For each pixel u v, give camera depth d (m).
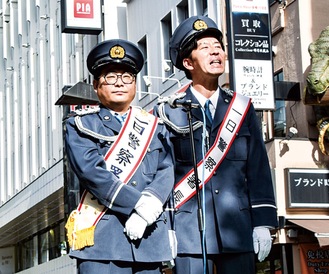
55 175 30.09
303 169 18.02
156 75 25.30
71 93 16.31
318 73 17.44
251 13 18.16
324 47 17.61
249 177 6.88
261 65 18.05
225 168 6.83
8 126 42.50
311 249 18.05
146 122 6.37
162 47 24.88
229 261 6.69
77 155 6.16
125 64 6.34
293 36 19.03
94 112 6.36
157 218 6.12
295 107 18.73
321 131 18.08
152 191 6.07
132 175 6.19
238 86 17.86
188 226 6.71
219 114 6.92
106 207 6.12
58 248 36.06
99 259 6.03
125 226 6.03
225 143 6.85
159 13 25.12
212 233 6.69
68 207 21.78
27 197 34.50
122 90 6.35
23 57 39.75
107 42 6.34
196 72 6.94
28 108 39.09
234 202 6.76
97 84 6.46
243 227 6.71
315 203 18.02
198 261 6.70
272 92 18.03
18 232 40.59
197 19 6.93
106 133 6.28
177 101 6.53
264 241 6.70
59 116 33.56
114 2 28.27
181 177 6.82
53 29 34.84
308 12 18.84
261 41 18.12
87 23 24.64
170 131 6.86
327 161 18.50
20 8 40.44
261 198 6.81
